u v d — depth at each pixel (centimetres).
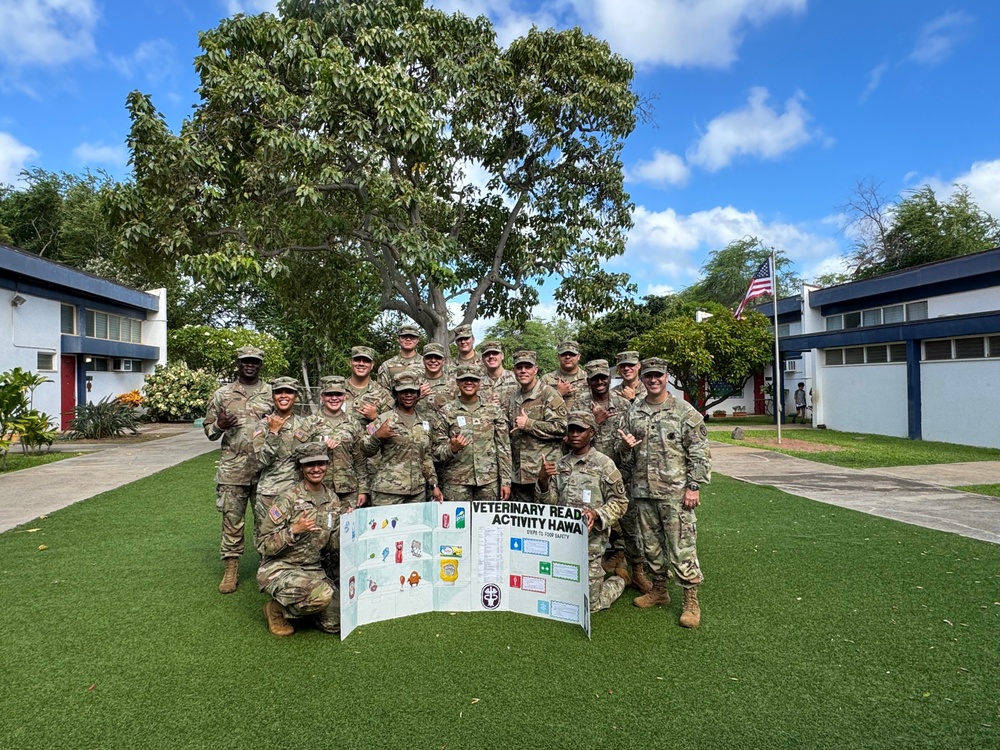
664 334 2031
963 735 284
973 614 425
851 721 296
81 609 432
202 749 273
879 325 1683
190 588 476
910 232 2877
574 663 355
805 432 1839
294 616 388
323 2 1060
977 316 1405
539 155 1207
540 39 1133
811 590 475
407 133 990
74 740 279
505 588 435
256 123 1004
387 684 330
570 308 1309
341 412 514
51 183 3194
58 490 867
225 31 1065
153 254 1091
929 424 1579
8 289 1560
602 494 439
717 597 462
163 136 994
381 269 1214
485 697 317
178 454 1283
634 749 274
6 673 341
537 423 518
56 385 1780
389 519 419
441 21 1137
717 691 324
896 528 666
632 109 1158
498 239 1338
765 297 2594
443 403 535
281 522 388
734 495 860
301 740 280
